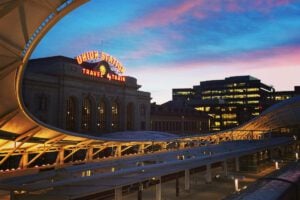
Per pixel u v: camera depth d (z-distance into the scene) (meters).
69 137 45.69
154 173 32.59
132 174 31.67
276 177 22.81
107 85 89.00
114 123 92.44
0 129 36.41
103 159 57.62
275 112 92.56
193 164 41.34
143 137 82.94
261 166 67.94
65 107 74.44
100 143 54.72
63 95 74.06
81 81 79.75
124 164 42.56
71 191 23.19
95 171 42.97
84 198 31.73
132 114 100.12
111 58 91.50
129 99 97.88
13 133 38.69
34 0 19.95
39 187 22.55
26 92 66.12
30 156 62.97
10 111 33.19
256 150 64.06
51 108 71.56
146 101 106.75
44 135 42.38
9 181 26.69
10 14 20.70
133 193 41.97
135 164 46.19
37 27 22.53
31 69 77.50
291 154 101.12
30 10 20.89
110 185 25.64
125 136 82.56
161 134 92.12
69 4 20.34
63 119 73.62
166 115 127.50
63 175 31.06
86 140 49.66
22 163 45.66
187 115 141.12
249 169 64.56
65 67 74.81
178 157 54.16
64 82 74.25
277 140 90.81
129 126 99.31
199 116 150.75
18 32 22.44
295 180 22.20
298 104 88.25
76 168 34.78
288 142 92.94
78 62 81.75
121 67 95.19
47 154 66.81
